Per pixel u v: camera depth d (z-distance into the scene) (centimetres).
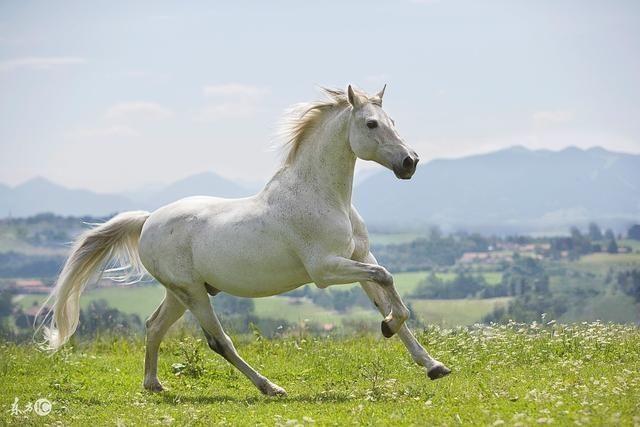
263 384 1327
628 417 929
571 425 909
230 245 1295
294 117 1283
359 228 1298
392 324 1216
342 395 1248
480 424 952
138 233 1459
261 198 1300
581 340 1464
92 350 1948
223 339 1359
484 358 1455
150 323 1433
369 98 1249
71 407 1296
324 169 1255
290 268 1277
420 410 1056
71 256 1447
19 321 2553
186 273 1355
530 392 1056
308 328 2009
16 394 1423
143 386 1435
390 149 1214
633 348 1402
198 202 1385
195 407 1233
